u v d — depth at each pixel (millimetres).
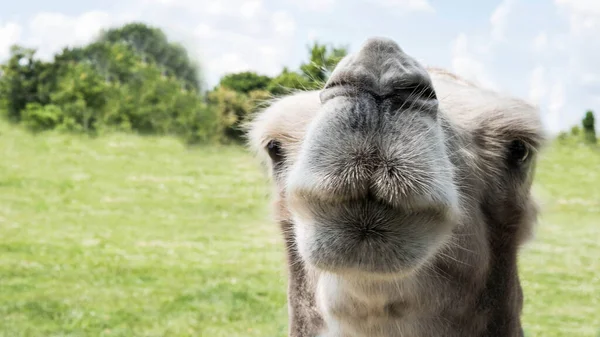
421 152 2459
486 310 3309
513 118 3328
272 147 3410
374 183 2416
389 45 2582
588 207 24359
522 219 3408
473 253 3168
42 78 36781
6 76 36250
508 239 3361
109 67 40062
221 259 17891
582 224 22516
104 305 13602
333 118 2471
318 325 3479
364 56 2547
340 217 2471
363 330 3086
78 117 35812
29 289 14406
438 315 3123
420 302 3049
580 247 19922
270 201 4043
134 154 31797
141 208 23547
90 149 32031
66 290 14508
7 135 32812
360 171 2412
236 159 32281
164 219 22312
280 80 13414
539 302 14922
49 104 35969
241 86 40344
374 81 2504
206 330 12320
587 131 34469
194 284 15398
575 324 13398
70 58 39062
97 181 26797
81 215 22234
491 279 3346
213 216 22938
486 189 3271
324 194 2438
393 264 2467
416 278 3006
